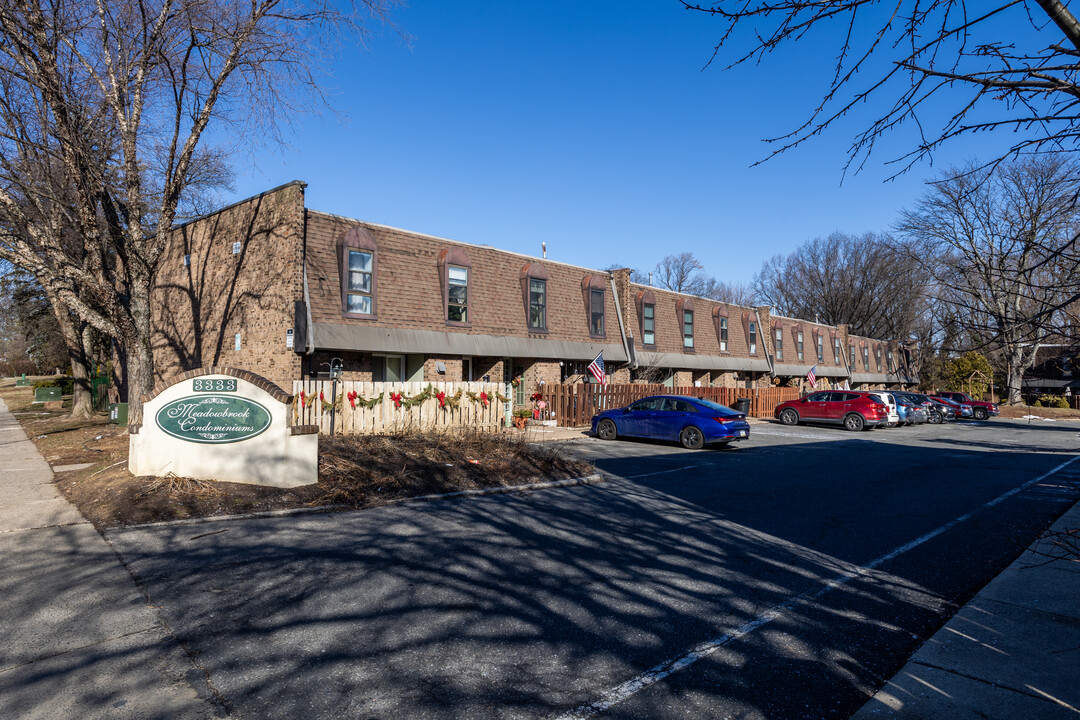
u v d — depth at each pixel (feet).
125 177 45.83
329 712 11.70
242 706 11.86
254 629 15.34
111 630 15.12
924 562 22.63
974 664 14.21
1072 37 9.25
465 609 16.96
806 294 206.28
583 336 84.74
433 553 21.85
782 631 16.19
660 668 13.92
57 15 38.27
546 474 37.96
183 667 13.37
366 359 60.29
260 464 29.89
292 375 53.78
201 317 66.95
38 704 11.84
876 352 174.91
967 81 10.79
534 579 19.53
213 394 30.32
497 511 28.89
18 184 40.16
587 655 14.46
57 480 32.81
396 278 63.00
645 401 61.05
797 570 21.30
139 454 30.48
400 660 13.89
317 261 56.65
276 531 24.09
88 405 72.79
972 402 132.77
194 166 67.10
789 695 12.86
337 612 16.49
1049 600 18.54
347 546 22.38
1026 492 37.96
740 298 253.44
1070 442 76.02
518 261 77.51
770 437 72.79
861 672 13.97
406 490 31.55
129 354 46.73
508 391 59.93
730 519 28.66
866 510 31.40
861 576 20.88
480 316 71.05
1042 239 13.11
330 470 32.35
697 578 20.16
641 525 27.07
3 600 16.90
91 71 43.01
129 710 11.66
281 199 56.13
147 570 19.35
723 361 112.88
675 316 103.24
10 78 40.04
